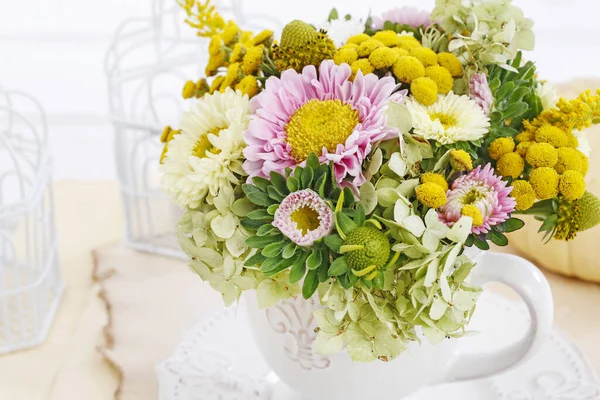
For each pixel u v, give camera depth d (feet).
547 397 2.02
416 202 1.57
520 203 1.58
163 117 5.13
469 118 1.59
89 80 5.11
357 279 1.55
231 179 1.61
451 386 2.09
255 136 1.59
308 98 1.63
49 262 2.57
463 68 1.67
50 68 5.08
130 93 5.10
